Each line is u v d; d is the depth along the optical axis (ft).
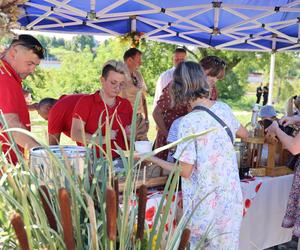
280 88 63.00
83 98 7.33
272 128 7.75
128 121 7.68
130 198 2.72
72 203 2.56
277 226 9.14
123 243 2.54
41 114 9.70
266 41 19.11
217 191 5.66
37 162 2.90
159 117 10.18
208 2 12.52
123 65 7.51
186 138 2.52
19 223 2.10
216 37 18.61
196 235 5.65
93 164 3.02
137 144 5.86
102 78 7.48
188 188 5.80
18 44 5.88
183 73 5.65
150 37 17.44
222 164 5.67
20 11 4.14
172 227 3.09
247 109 62.44
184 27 15.90
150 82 45.01
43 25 14.88
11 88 5.79
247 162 8.52
